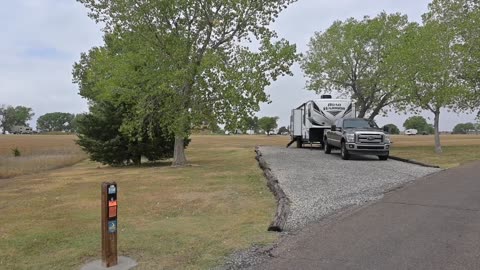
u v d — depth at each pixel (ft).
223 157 90.74
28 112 530.68
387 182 42.88
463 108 94.07
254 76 63.82
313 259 19.33
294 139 111.55
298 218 27.89
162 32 65.36
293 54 65.51
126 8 64.90
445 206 30.17
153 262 19.88
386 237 22.50
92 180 56.44
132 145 82.69
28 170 80.94
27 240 24.72
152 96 67.05
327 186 40.81
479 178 44.01
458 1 93.61
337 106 93.35
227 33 72.28
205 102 65.82
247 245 22.12
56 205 36.83
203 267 18.93
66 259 20.95
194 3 67.67
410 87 84.07
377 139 67.21
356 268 17.90
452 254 19.45
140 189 44.47
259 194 38.22
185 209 32.91
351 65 110.22
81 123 84.94
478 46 87.71
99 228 27.43
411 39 86.74
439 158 70.49
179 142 72.84
